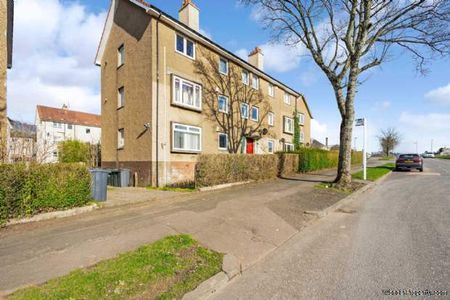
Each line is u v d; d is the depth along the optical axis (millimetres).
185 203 8453
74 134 41969
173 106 14484
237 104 19625
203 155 10945
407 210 8273
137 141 14391
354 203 9453
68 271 3822
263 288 3715
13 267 3943
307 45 12727
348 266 4344
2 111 10867
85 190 7465
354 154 31375
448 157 57719
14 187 6098
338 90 12367
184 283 3656
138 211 7398
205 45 16672
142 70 14258
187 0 16547
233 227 6125
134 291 3369
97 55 18359
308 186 12195
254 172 13695
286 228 6391
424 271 4117
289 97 28312
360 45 11383
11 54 14016
